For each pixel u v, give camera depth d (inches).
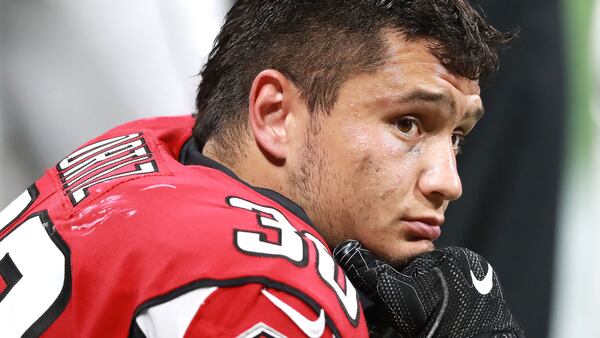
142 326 95.5
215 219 100.3
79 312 99.3
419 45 112.3
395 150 112.4
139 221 101.2
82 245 102.1
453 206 222.7
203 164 118.1
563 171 232.5
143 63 211.5
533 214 227.0
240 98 118.3
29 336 99.7
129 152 119.3
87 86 205.2
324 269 100.0
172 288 95.0
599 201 266.7
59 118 202.4
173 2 214.8
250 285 94.9
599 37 249.1
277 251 98.1
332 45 113.3
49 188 117.3
